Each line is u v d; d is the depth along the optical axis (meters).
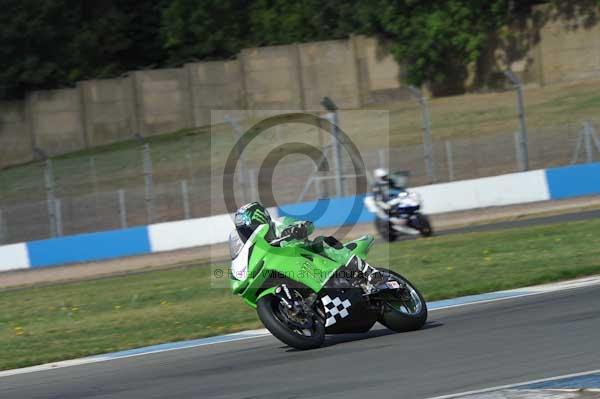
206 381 27.27
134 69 166.50
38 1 157.62
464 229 72.06
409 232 69.12
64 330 44.47
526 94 123.44
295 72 140.62
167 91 146.50
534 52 129.25
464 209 81.81
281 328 29.50
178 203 100.69
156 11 169.38
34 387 29.72
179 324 41.53
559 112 111.06
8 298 64.12
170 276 64.44
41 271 80.44
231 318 41.62
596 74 125.88
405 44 133.12
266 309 29.77
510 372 23.88
